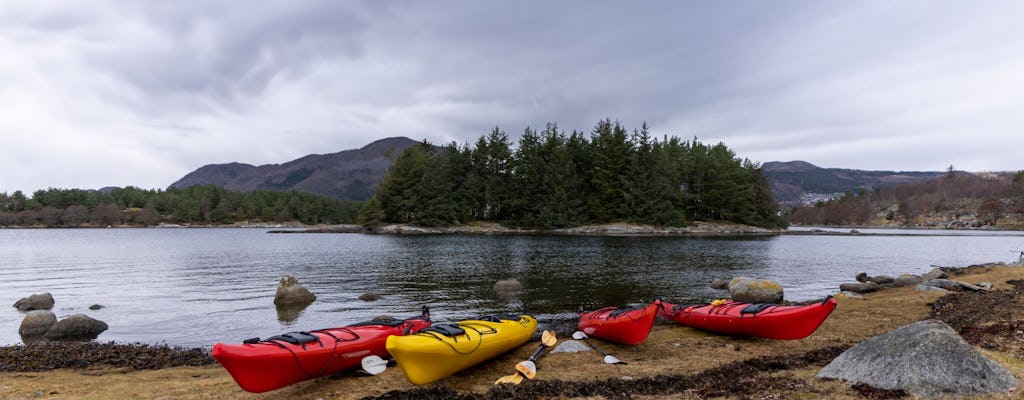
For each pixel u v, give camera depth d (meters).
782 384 8.06
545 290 22.66
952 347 7.17
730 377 9.18
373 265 33.53
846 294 19.80
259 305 19.61
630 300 20.41
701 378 9.23
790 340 12.72
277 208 177.75
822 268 32.91
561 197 86.19
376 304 19.59
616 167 85.94
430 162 91.81
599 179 87.50
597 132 93.69
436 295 21.50
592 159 91.81
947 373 6.91
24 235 98.81
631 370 10.21
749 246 51.72
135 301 20.62
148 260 39.53
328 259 38.59
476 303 19.73
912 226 173.12
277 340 9.12
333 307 19.09
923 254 47.16
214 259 39.88
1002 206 159.00
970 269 29.34
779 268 32.12
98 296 21.95
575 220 86.06
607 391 8.56
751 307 12.89
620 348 12.33
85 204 160.88
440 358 9.10
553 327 15.79
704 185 89.88
